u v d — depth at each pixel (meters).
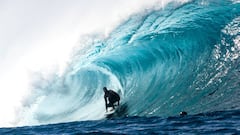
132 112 65.94
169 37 72.81
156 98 66.25
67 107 77.31
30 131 61.44
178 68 68.69
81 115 73.50
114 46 79.06
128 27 80.06
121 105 69.56
